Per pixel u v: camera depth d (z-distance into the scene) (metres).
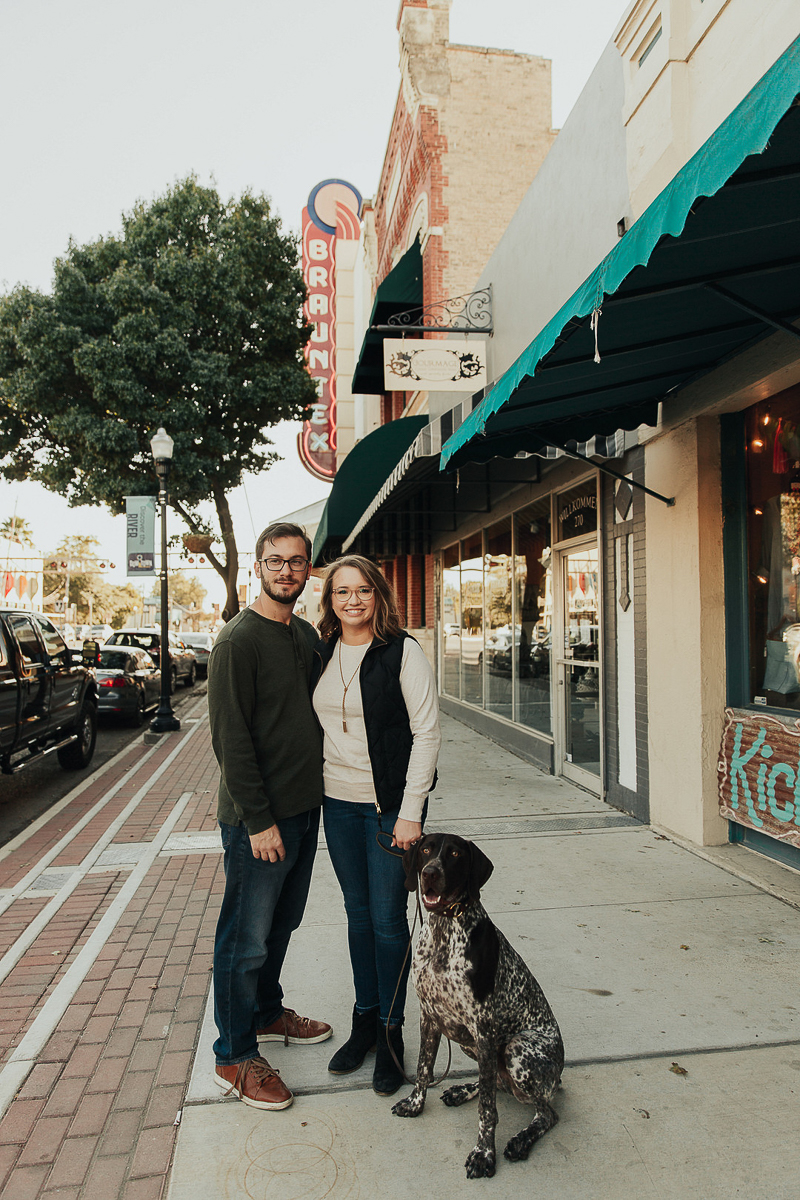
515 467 9.23
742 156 2.06
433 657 16.14
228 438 19.69
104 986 3.82
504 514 10.33
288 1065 3.08
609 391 5.13
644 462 6.20
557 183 7.15
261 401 19.02
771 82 1.99
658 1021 3.29
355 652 3.03
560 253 7.10
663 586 5.90
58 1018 3.51
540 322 7.59
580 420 5.69
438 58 12.59
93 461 18.45
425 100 12.51
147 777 9.34
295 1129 2.68
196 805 7.77
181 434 17.95
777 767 4.86
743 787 5.19
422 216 13.11
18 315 18.03
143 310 17.50
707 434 5.40
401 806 2.87
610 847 5.67
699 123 4.95
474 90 12.65
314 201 25.11
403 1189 2.38
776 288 3.66
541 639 9.00
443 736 11.44
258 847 2.76
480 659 12.07
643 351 4.32
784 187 2.49
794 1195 2.33
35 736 8.26
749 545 5.35
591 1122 2.67
